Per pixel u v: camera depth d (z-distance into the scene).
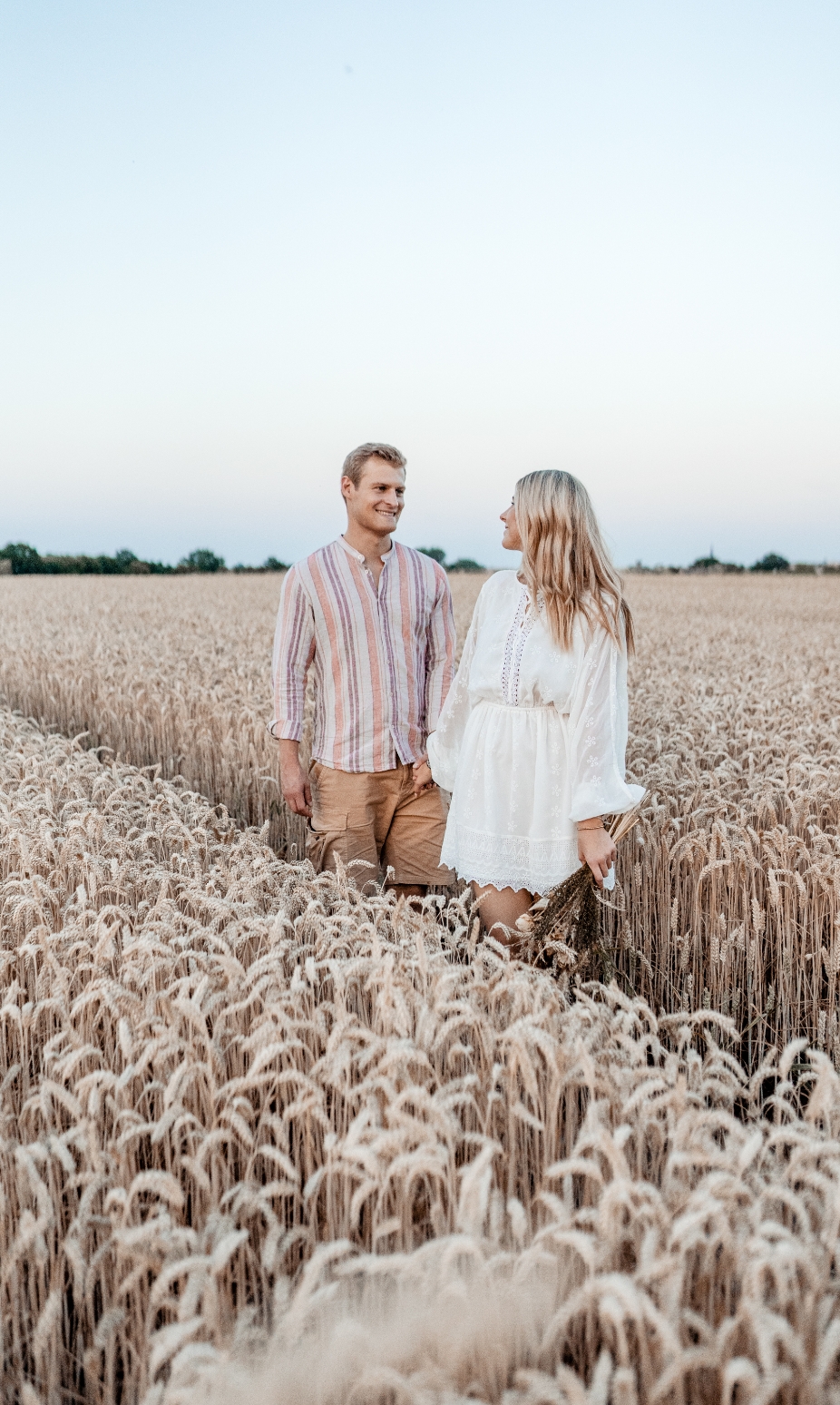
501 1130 2.54
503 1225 2.26
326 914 3.90
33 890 3.56
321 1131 2.61
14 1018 2.74
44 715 10.68
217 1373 1.66
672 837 4.89
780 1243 1.73
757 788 5.59
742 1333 1.93
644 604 29.53
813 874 4.37
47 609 23.75
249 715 7.83
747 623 22.58
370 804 4.42
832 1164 2.09
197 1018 2.47
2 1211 2.24
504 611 3.62
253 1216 2.34
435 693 4.50
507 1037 2.34
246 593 33.25
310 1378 1.88
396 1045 2.28
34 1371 2.24
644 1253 1.76
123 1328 2.09
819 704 8.77
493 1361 1.93
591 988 2.96
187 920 3.25
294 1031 2.73
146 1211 2.46
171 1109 2.23
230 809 7.09
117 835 4.56
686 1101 2.26
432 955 3.08
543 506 3.28
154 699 8.84
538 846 3.48
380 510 4.11
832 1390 1.78
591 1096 2.25
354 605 4.23
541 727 3.48
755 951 4.12
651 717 8.30
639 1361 2.03
